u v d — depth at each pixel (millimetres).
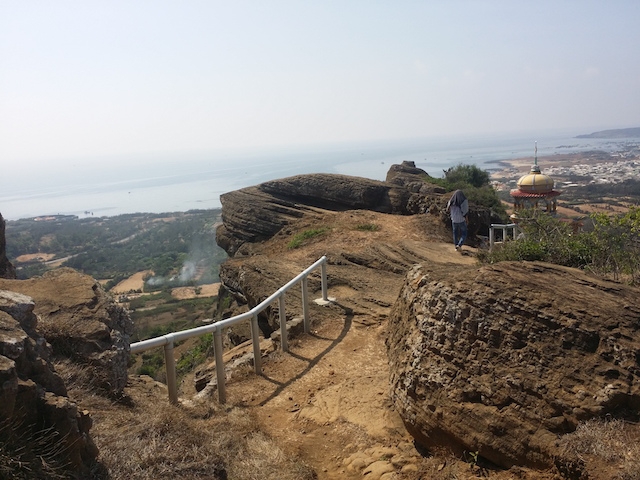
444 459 4016
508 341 3951
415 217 17578
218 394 5922
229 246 21984
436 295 4516
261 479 4105
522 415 3654
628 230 7027
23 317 3877
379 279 10844
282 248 16641
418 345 4449
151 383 6457
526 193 16391
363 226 16703
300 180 22141
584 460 3211
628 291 4309
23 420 3061
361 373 6559
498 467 3719
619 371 3523
